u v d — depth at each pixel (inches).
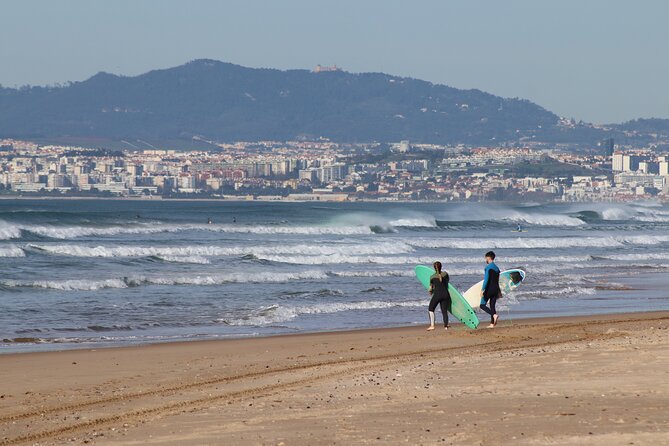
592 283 3644.2
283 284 3408.0
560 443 885.2
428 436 940.0
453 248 5900.6
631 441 882.8
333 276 3747.5
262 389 1323.8
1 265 3892.7
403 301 2891.2
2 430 1071.6
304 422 1034.7
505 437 919.0
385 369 1497.3
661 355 1497.3
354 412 1085.8
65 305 2655.0
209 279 3420.3
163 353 1770.4
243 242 5723.4
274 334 2167.8
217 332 2206.0
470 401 1136.2
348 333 2134.6
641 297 3171.8
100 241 5679.1
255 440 947.3
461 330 2159.2
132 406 1206.9
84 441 979.3
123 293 3011.8
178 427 1032.2
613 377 1291.8
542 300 3026.6
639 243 6875.0
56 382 1424.7
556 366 1417.3
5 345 1940.2
